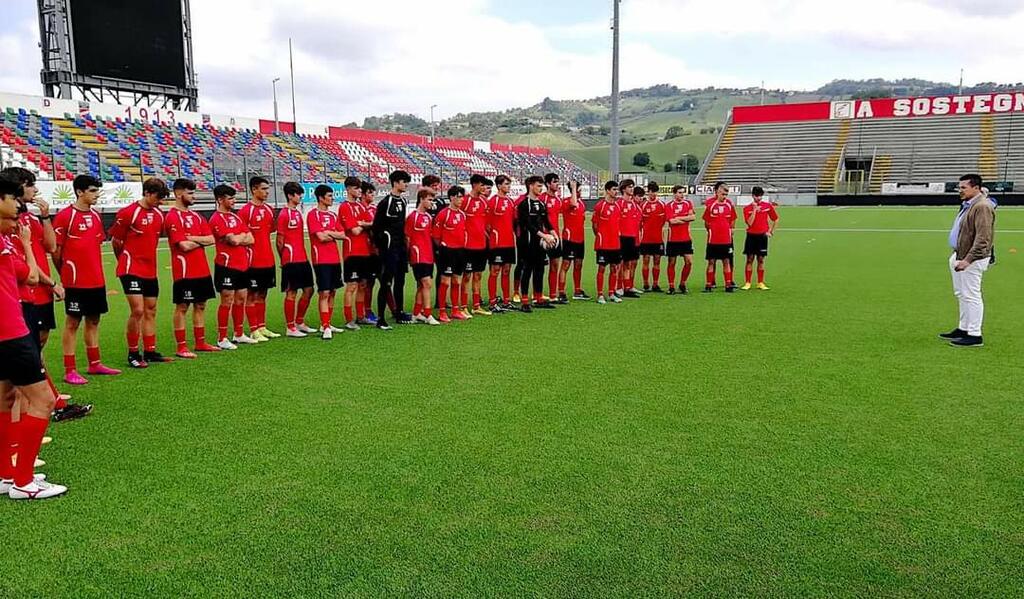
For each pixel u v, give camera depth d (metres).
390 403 5.12
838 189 43.31
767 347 6.86
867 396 5.20
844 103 46.56
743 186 45.84
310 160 35.53
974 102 43.31
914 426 4.55
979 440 4.30
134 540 3.19
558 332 7.71
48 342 7.48
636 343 7.10
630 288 10.59
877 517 3.33
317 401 5.18
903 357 6.39
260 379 5.81
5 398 3.71
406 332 7.79
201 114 31.45
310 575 2.89
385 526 3.29
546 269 14.09
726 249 10.76
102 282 5.93
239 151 31.92
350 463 4.01
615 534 3.19
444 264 8.48
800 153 46.84
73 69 21.33
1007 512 3.38
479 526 3.28
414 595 2.75
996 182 37.19
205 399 5.26
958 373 5.82
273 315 9.07
